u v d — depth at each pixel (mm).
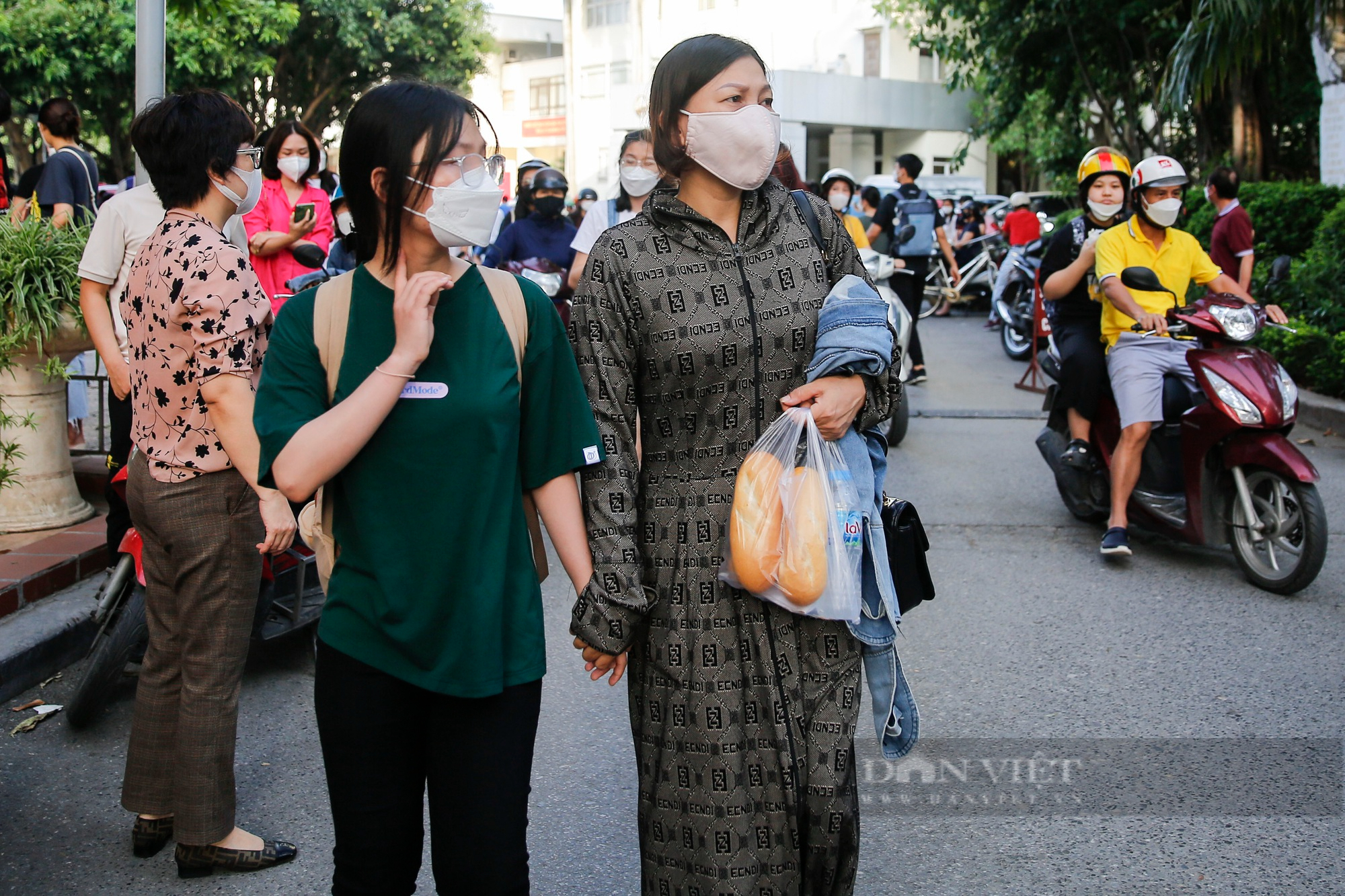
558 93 40406
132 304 3029
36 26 17453
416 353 1938
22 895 2996
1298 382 9750
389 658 2021
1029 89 17953
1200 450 5301
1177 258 5500
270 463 1973
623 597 2189
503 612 2053
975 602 5145
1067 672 4363
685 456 2295
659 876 2318
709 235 2260
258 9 19047
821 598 2205
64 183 6996
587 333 2271
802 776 2279
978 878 3033
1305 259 10680
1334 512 6461
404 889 2152
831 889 2334
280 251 5379
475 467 2014
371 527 2008
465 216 1969
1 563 4840
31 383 5332
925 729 3906
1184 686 4227
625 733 3926
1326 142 11922
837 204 9031
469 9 25266
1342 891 2949
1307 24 11578
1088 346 5820
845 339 2252
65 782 3604
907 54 31797
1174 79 11992
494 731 2055
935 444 8469
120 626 3801
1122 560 5727
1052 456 6297
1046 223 16859
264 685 4359
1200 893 2951
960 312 18266
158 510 3002
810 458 2246
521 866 2080
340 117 25484
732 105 2217
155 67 4520
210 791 3062
